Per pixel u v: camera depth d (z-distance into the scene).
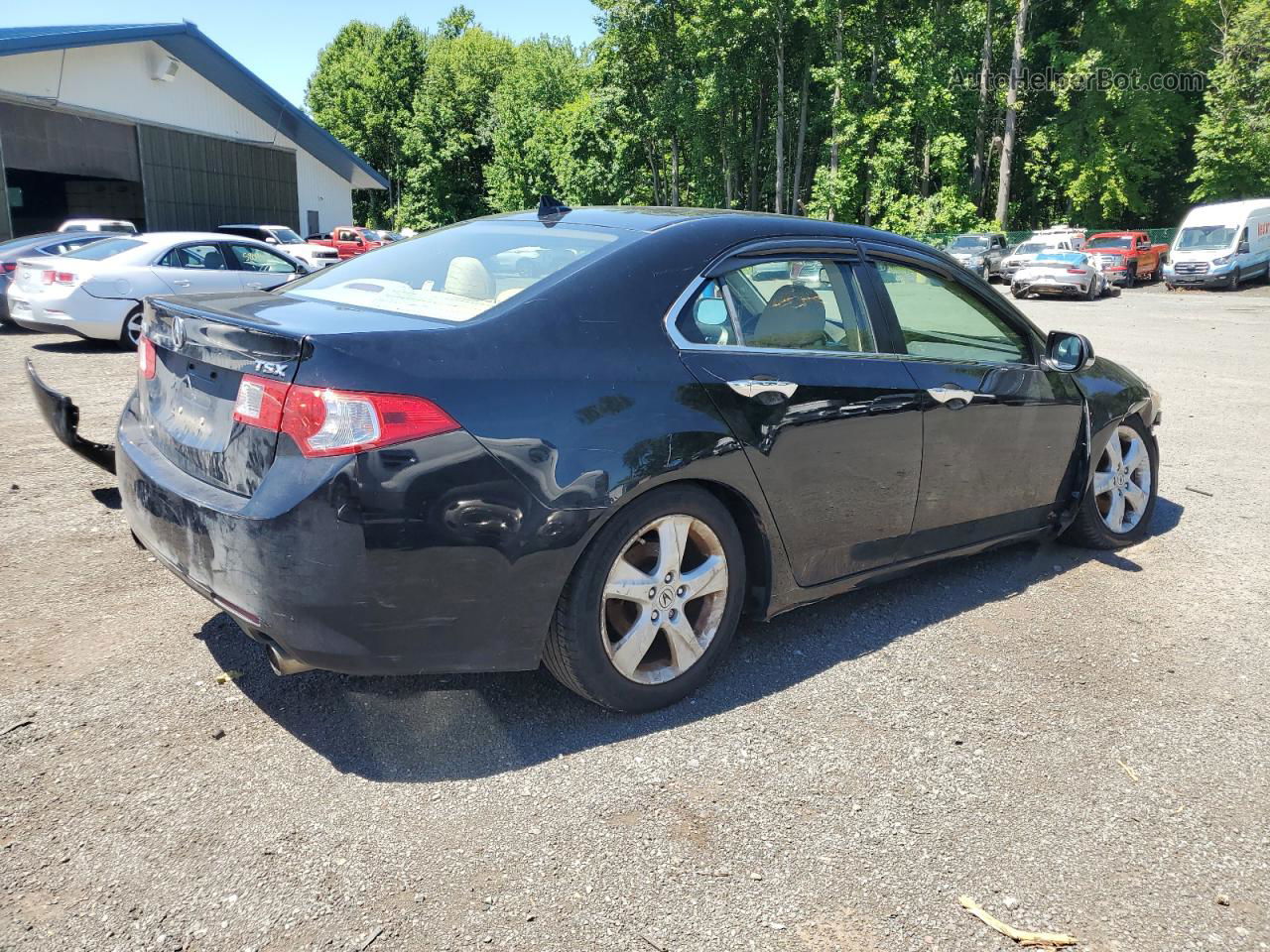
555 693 3.02
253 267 12.42
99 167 24.62
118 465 3.04
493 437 2.43
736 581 3.04
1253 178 37.53
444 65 66.69
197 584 2.58
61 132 23.34
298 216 33.25
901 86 40.69
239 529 2.38
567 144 52.62
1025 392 3.88
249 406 2.45
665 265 2.93
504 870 2.18
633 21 43.53
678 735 2.79
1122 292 29.88
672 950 1.94
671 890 2.13
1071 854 2.30
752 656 3.33
